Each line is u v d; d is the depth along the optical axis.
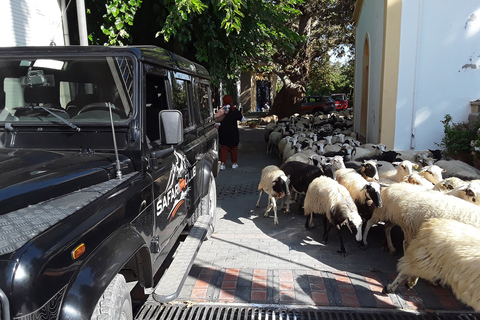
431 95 9.19
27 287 1.62
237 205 7.59
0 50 3.04
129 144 2.90
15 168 2.38
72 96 3.08
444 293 4.10
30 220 1.96
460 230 3.48
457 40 8.94
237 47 10.24
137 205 2.70
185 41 8.58
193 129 4.68
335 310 3.80
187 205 4.19
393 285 3.98
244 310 3.84
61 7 8.15
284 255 5.15
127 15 7.89
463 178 6.75
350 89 50.34
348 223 4.99
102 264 2.11
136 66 2.98
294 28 22.69
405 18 8.94
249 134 20.28
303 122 17.81
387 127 9.41
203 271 4.65
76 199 2.25
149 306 3.90
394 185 5.18
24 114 3.08
